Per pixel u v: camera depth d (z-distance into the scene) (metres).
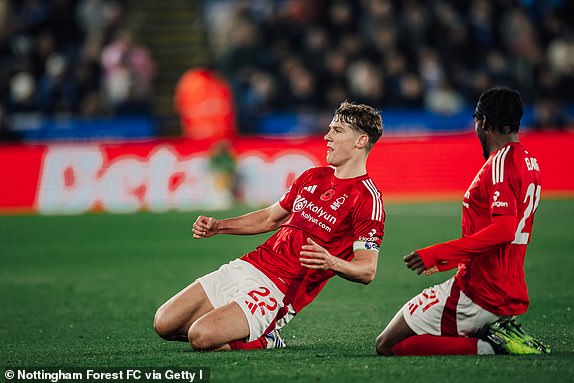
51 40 74.62
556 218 54.16
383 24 77.44
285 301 20.80
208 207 65.44
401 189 67.94
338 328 24.70
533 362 18.34
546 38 79.50
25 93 72.31
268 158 67.62
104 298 31.58
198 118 69.31
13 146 67.25
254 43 77.12
